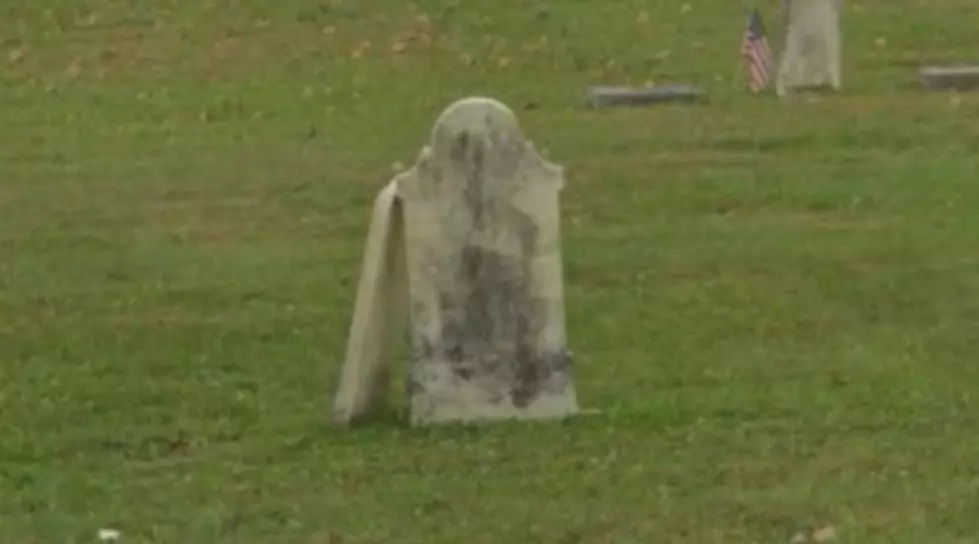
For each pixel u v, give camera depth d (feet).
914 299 58.18
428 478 43.01
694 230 67.41
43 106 94.89
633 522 39.99
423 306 45.88
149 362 53.42
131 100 95.66
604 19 109.60
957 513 40.01
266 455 45.21
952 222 67.62
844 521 39.70
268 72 101.45
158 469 44.75
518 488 42.19
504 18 110.11
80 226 71.00
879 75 96.43
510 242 45.85
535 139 82.94
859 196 71.36
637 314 56.95
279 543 39.45
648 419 46.75
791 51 91.91
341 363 52.60
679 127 84.43
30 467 45.06
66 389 51.06
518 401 46.52
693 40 104.78
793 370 51.06
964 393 48.65
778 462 43.50
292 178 77.56
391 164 80.02
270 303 59.62
